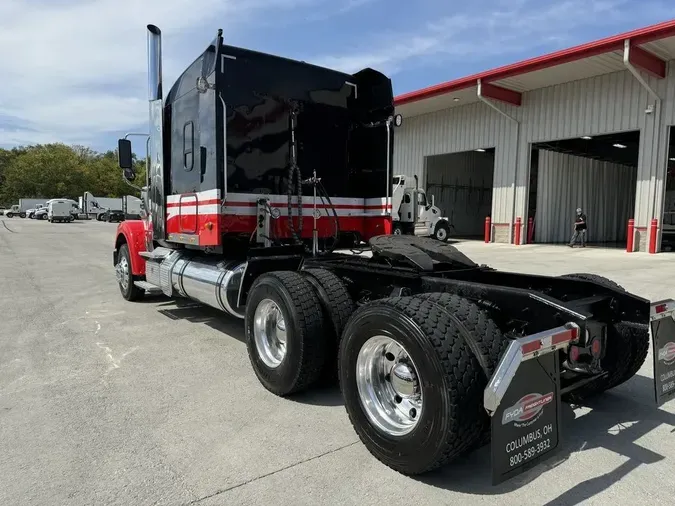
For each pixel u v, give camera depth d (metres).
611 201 26.47
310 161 5.96
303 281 4.02
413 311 2.79
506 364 2.39
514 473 2.43
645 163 15.88
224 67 5.26
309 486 2.75
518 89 18.84
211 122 5.11
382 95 6.07
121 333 6.05
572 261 13.35
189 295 5.97
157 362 4.95
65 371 4.68
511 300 3.11
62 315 7.06
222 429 3.47
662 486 2.75
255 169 5.50
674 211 18.45
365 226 6.43
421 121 23.67
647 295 8.07
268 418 3.65
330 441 3.30
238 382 4.40
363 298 4.17
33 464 2.99
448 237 24.98
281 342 4.11
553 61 15.73
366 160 6.33
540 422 2.55
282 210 5.74
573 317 2.75
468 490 2.72
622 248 18.16
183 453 3.13
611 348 3.53
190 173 5.71
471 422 2.56
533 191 22.11
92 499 2.63
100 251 17.36
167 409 3.81
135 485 2.77
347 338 3.19
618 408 3.85
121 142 7.10
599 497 2.64
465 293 3.38
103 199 56.06
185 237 5.89
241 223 5.39
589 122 17.34
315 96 5.96
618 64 15.75
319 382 4.10
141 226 7.77
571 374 3.30
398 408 3.01
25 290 9.22
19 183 74.94
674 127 17.66
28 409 3.80
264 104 5.54
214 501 2.61
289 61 5.73
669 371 3.21
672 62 15.14
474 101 20.83
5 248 18.42
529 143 19.23
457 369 2.56
